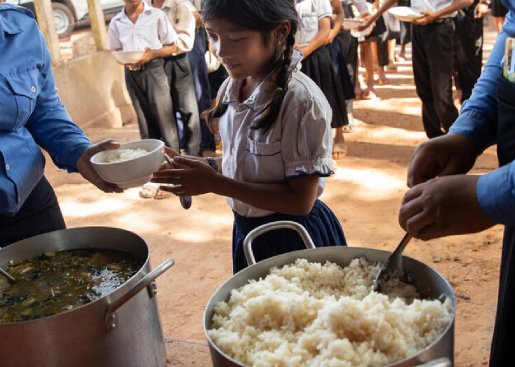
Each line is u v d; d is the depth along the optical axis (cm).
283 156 176
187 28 521
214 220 453
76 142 204
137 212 484
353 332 103
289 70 171
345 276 127
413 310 107
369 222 421
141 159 178
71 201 520
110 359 139
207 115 199
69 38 997
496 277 329
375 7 719
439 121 548
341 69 548
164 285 365
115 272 166
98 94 740
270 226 146
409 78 838
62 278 166
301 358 100
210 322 116
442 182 106
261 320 112
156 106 525
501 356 134
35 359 132
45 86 209
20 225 204
